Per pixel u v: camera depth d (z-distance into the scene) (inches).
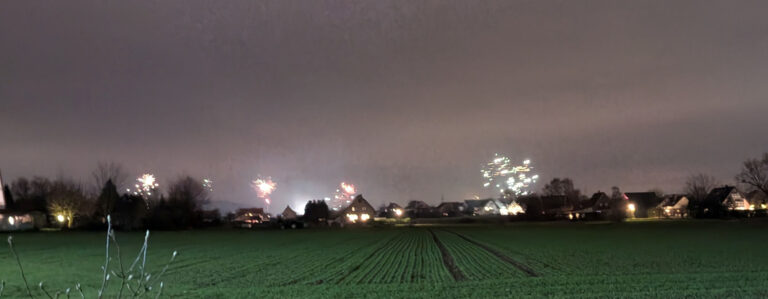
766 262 1049.5
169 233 2970.0
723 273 875.4
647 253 1293.1
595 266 1013.8
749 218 4023.1
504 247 1584.6
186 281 852.0
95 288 776.9
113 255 1408.7
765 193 4795.8
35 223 3695.9
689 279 803.4
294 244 1905.8
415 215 7027.6
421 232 2859.3
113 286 798.5
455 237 2231.8
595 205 6028.5
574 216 4643.2
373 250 1552.7
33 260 1268.5
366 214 6146.7
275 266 1098.1
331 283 813.2
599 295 663.1
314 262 1183.6
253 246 1801.2
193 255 1414.9
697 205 4758.9
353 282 821.9
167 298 677.9
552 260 1150.3
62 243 1967.3
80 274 981.8
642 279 809.5
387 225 4362.7
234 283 825.5
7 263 1191.6
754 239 1782.7
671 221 3917.3
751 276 832.3
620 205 5585.6
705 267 968.9
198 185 4480.8
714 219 4202.8
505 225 3754.9
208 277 906.7
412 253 1402.6
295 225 3887.8
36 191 5452.8
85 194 3880.4
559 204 6131.9
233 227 3951.8
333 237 2438.5
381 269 1010.7
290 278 884.6
